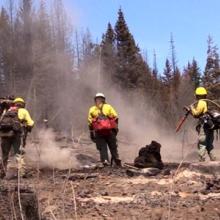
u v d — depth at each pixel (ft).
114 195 29.96
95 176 36.73
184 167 38.55
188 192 31.04
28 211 18.10
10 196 17.58
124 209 26.00
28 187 18.74
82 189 30.81
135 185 33.04
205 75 183.01
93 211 24.99
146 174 38.27
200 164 34.71
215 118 38.91
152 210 25.58
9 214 17.67
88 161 49.98
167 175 37.83
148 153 41.55
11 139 39.27
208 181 32.89
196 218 24.14
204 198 29.22
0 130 39.60
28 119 39.75
